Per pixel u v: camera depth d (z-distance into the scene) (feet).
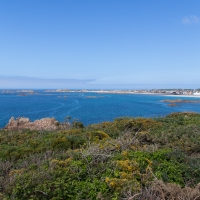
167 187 13.64
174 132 27.25
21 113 123.65
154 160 18.26
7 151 23.36
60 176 15.35
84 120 93.09
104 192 14.01
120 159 18.04
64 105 186.91
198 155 20.45
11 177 16.03
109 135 30.71
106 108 157.79
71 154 19.35
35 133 35.24
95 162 17.49
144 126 33.42
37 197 13.64
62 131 34.47
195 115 48.65
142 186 14.53
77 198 13.55
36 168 17.84
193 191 13.24
